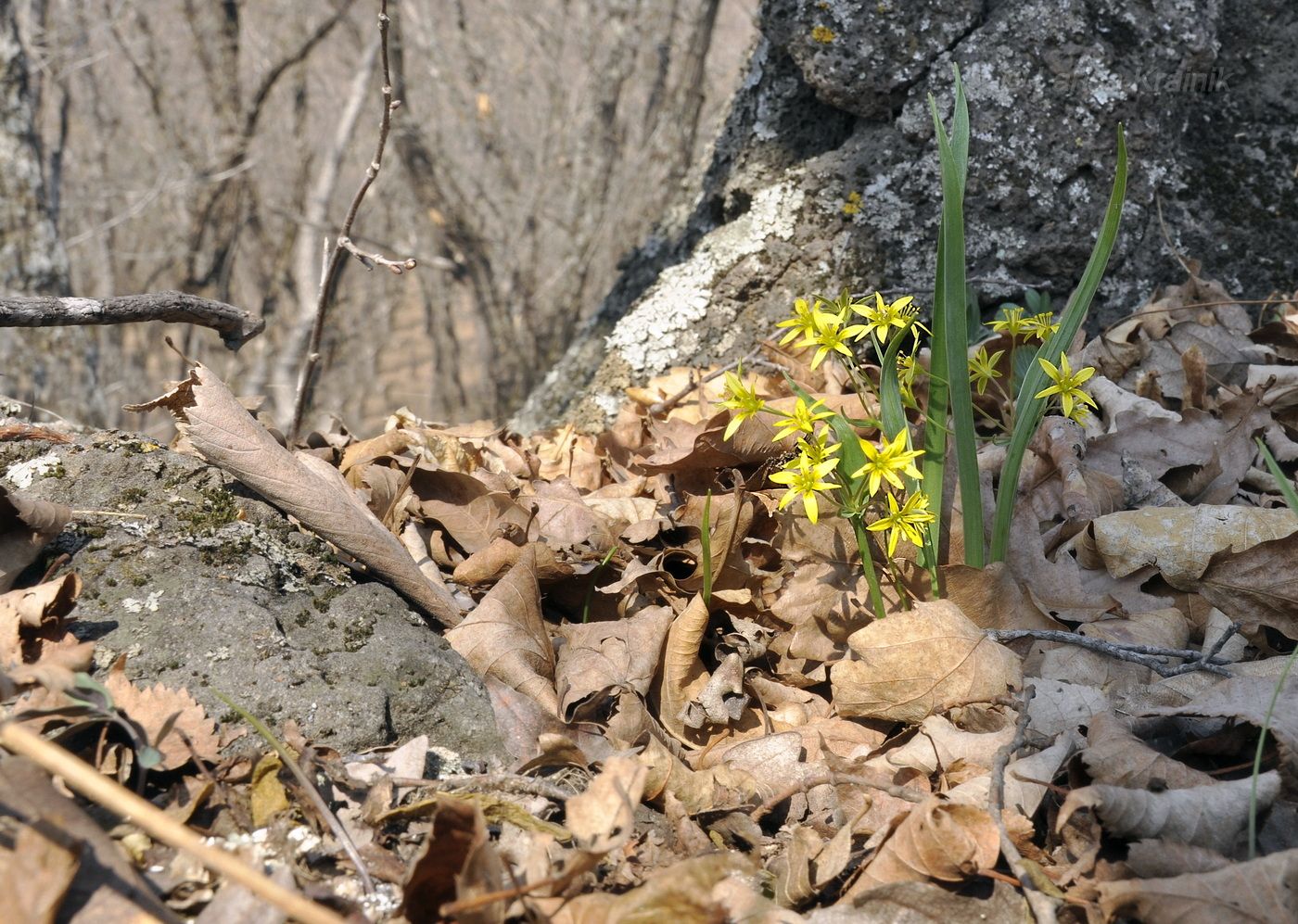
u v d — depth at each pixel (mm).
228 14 3037
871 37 824
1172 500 674
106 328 2934
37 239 1921
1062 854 519
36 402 1964
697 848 527
